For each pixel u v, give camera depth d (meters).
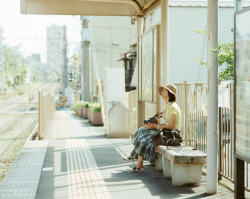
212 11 5.27
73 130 15.93
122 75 12.78
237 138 4.53
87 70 29.45
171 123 6.19
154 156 6.73
